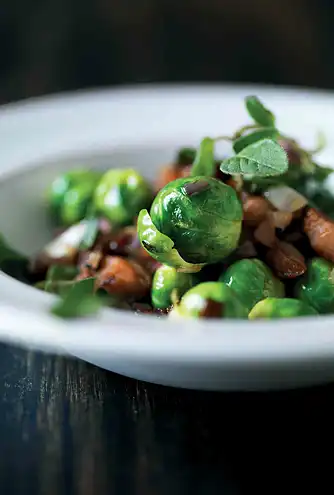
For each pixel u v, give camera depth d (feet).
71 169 1.45
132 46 2.43
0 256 1.24
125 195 1.28
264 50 2.41
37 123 1.51
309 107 1.56
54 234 1.38
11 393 1.04
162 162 1.50
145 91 1.61
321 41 2.44
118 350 0.85
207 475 0.91
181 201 1.02
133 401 1.02
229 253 1.05
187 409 1.01
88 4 2.63
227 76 2.28
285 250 1.08
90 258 1.16
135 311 1.09
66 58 2.35
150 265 1.13
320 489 0.89
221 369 0.89
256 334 0.87
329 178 1.31
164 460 0.93
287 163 1.02
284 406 1.01
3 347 1.13
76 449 0.95
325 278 1.07
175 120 1.55
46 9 2.61
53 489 0.89
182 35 2.49
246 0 2.60
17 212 1.37
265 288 1.05
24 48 2.39
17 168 1.40
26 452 0.94
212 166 1.11
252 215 1.08
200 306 0.97
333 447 0.95
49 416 1.00
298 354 0.84
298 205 1.10
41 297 0.99
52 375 1.07
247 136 1.13
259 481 0.90
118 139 1.50
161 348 0.85
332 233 1.07
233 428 0.98
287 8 2.58
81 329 0.87
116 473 0.91
